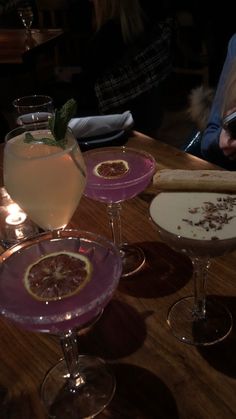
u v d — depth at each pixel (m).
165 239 0.34
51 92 1.45
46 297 0.29
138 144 0.66
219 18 1.65
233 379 0.32
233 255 0.43
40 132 0.40
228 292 0.39
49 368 0.34
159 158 0.62
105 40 1.14
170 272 0.42
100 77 1.12
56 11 2.00
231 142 0.68
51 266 0.31
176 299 0.39
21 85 1.63
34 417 0.31
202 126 0.89
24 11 1.51
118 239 0.46
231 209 0.36
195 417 0.29
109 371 0.33
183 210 0.36
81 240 0.34
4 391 0.33
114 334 0.36
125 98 1.13
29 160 0.34
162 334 0.36
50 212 0.36
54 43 1.54
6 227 0.48
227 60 0.82
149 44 1.09
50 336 0.37
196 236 0.32
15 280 0.31
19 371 0.34
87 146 0.65
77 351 0.34
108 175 0.43
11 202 0.52
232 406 0.30
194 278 0.40
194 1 1.71
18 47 1.45
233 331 0.36
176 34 1.87
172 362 0.33
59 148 0.36
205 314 0.37
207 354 0.34
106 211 0.52
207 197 0.38
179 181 0.39
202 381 0.32
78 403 0.31
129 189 0.41
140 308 0.39
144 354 0.34
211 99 0.90
